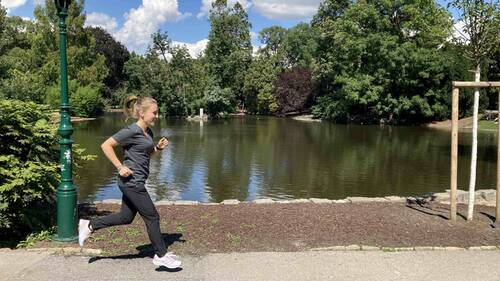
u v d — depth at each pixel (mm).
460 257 5520
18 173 6215
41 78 44375
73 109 46750
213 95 51688
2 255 5332
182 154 20969
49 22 48156
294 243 6027
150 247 5684
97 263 5105
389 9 42781
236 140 27391
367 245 5953
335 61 47094
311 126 40688
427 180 15273
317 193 13156
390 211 7973
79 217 7523
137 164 4789
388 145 25969
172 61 51406
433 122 44156
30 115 7059
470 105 44594
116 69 72125
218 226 6801
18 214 6410
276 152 22125
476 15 7270
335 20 50125
